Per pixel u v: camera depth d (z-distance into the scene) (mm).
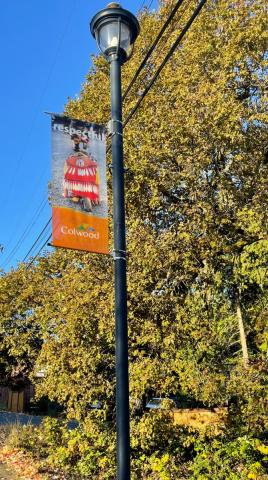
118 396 4836
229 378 8586
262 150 9258
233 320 9656
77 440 10516
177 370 8547
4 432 15289
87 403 10609
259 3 10336
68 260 13508
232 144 8906
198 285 9359
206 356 8945
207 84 9227
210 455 8422
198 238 8961
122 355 4934
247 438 8305
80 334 9922
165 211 9664
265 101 9383
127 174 9406
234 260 9312
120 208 5465
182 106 9320
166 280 9047
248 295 10047
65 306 10383
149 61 13211
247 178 9125
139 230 9172
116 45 5836
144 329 8805
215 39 10406
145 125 9836
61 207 5660
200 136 8906
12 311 17734
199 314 9055
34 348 17906
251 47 9773
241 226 8797
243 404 8367
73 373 10516
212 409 9195
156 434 9055
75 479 10289
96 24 5938
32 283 15891
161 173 9102
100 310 9430
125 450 4715
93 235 5730
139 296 8961
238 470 8062
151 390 9469
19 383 25875
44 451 12609
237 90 10031
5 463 11992
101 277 10227
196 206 8891
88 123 6172
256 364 8203
